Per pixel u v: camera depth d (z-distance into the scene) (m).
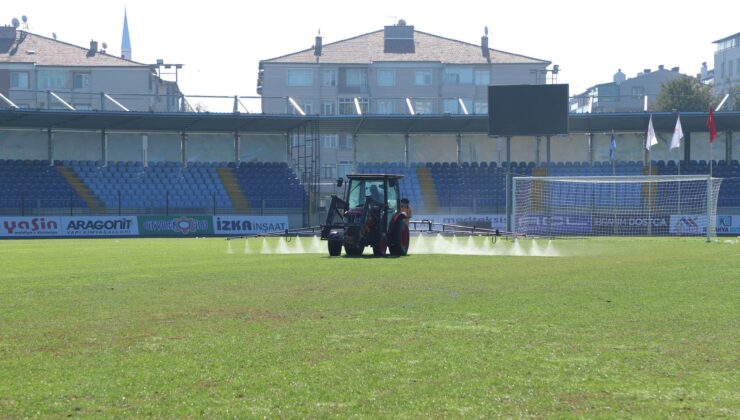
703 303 12.57
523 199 48.25
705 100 81.94
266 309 12.33
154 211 48.94
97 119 49.38
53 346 9.32
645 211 46.78
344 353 8.77
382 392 7.08
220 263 22.36
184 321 11.16
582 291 14.43
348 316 11.52
